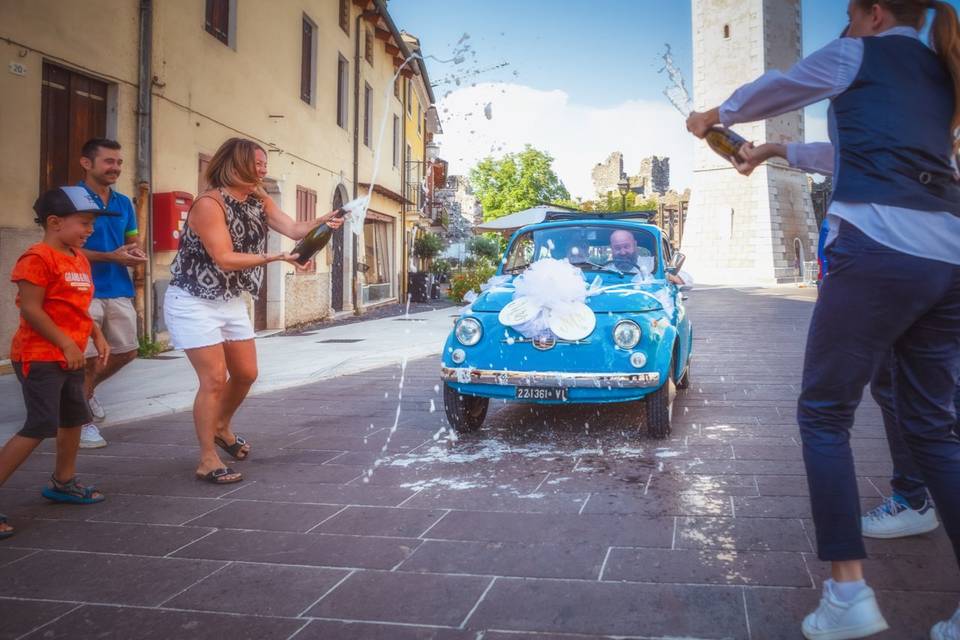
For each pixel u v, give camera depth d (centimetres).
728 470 418
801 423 232
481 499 374
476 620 238
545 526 329
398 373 873
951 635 212
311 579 275
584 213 697
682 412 593
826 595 219
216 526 339
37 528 338
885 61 220
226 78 1184
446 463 450
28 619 244
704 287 3831
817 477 222
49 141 830
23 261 341
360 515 351
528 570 279
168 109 1016
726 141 263
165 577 279
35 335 344
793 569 273
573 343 478
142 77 952
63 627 238
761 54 4381
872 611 212
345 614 245
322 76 1661
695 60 4675
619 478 407
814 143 255
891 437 304
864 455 441
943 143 217
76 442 377
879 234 211
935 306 218
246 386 456
